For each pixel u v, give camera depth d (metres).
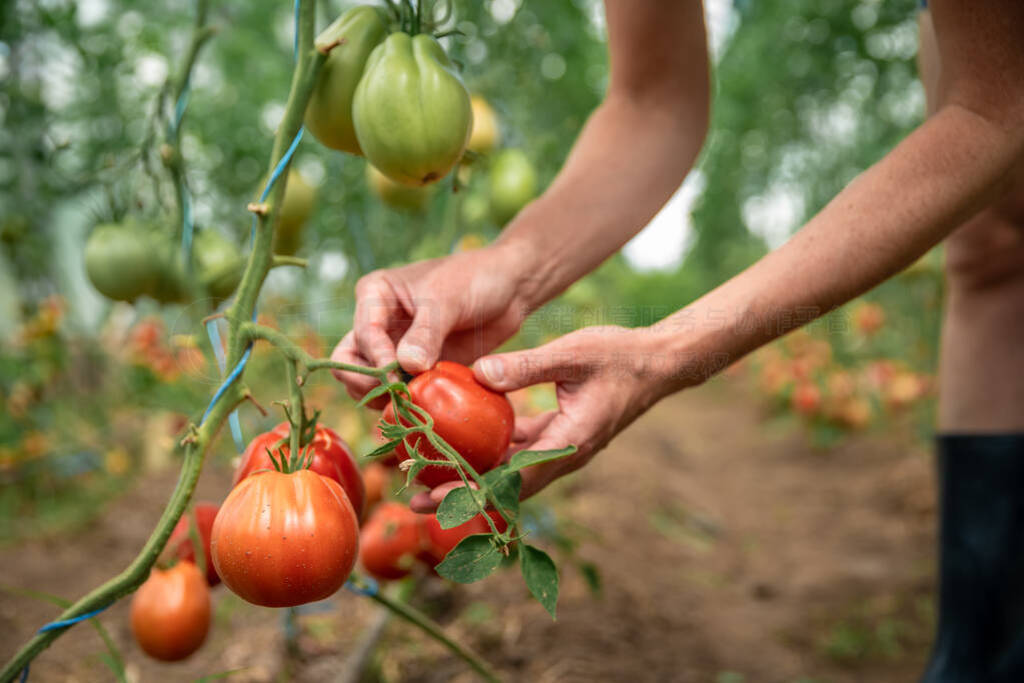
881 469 4.62
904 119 5.22
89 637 1.92
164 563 1.15
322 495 0.82
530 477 0.94
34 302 3.17
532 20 2.72
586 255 1.22
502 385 0.90
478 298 1.10
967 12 0.92
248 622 2.05
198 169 2.37
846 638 2.47
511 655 1.94
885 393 4.51
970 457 1.64
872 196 0.97
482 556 0.74
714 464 5.15
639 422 6.22
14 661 0.86
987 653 1.61
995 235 1.55
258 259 0.92
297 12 0.93
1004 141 0.94
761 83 7.29
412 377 0.95
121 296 1.43
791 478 4.72
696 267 13.30
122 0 3.43
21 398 2.98
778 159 8.30
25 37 2.69
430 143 0.92
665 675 2.00
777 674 2.19
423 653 1.93
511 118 2.49
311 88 0.93
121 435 3.53
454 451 0.80
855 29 4.68
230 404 0.92
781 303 0.97
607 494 3.51
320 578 0.80
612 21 1.30
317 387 2.67
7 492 2.89
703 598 2.76
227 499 0.82
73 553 2.49
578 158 1.30
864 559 3.26
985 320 1.64
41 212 2.94
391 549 1.45
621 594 2.39
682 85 1.33
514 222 1.22
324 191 2.26
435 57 0.95
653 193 1.29
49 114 2.82
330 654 1.90
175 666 1.82
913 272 3.50
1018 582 1.60
